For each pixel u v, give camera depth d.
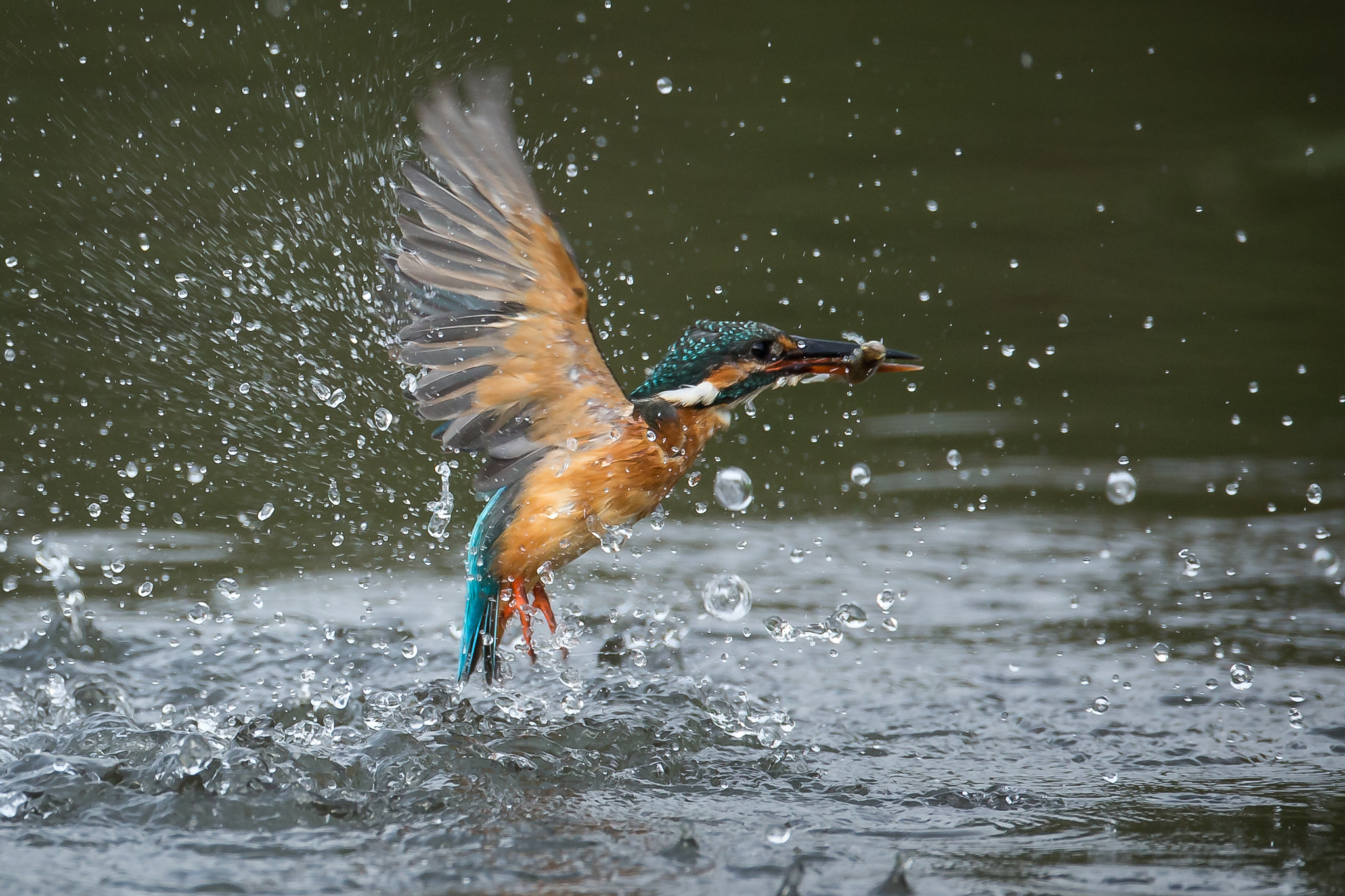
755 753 7.29
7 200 15.48
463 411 7.38
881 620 9.47
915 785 6.89
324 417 12.40
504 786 6.74
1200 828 6.35
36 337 13.32
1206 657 8.85
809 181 18.98
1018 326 15.75
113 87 17.95
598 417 7.54
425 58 19.03
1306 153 20.45
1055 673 8.58
